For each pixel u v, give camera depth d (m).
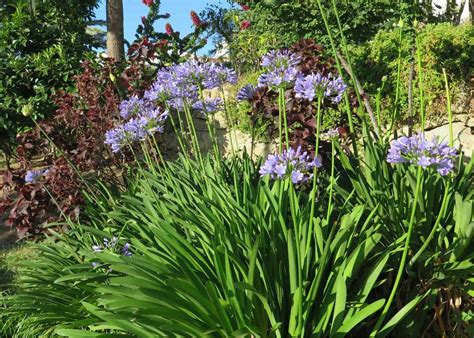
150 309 2.51
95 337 2.76
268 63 2.97
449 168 2.35
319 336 2.63
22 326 3.87
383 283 3.11
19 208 5.56
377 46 6.90
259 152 7.60
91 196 5.63
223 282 2.71
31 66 8.92
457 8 10.62
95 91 7.16
